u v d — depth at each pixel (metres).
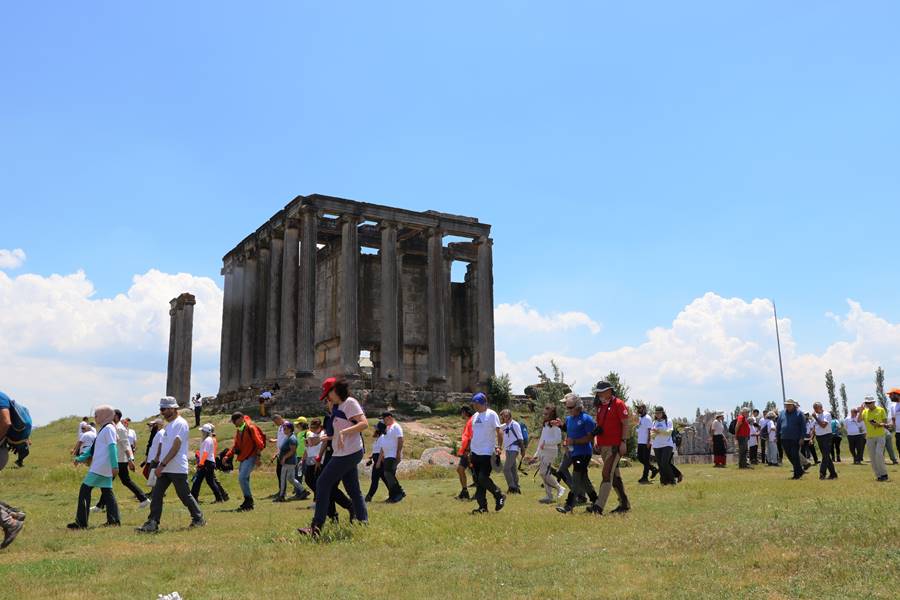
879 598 5.95
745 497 13.66
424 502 17.03
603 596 6.45
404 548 9.32
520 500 16.52
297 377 49.62
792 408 19.14
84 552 10.32
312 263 51.53
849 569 6.80
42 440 37.34
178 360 64.94
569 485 13.77
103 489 13.67
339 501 12.12
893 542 7.69
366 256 61.00
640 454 21.08
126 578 8.12
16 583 7.92
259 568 8.38
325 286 60.75
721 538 8.59
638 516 11.60
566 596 6.54
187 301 65.88
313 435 18.39
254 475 27.50
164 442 12.88
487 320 58.88
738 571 7.05
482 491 13.63
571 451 13.65
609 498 15.28
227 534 11.82
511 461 17.94
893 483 15.77
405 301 61.62
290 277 52.91
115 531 12.67
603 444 12.75
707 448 39.91
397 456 17.75
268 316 55.44
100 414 13.67
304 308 50.72
